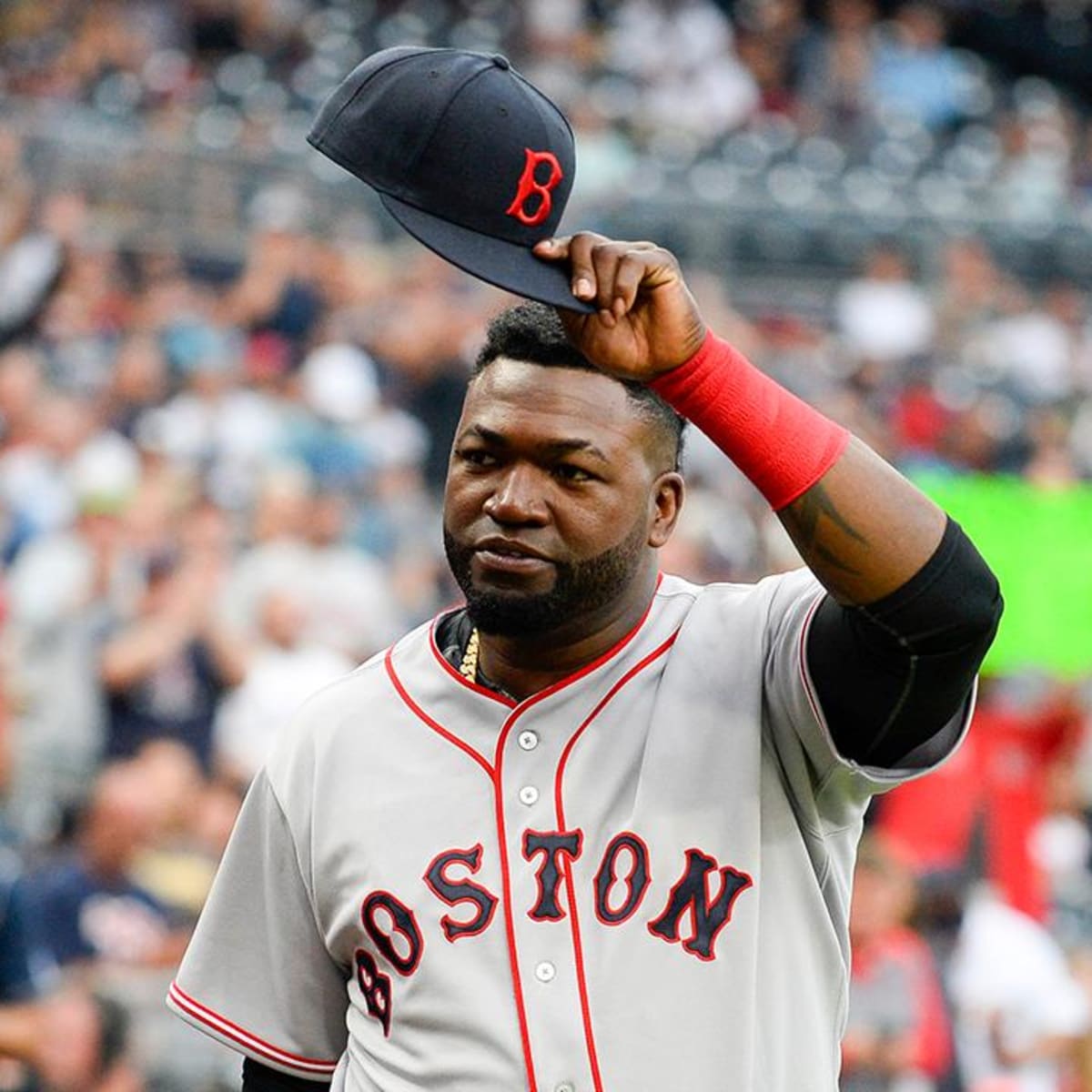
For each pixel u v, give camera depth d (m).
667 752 7.92
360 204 38.72
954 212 42.66
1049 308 42.81
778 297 41.03
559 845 7.83
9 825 21.80
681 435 8.02
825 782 7.93
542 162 7.36
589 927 7.73
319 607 28.34
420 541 32.53
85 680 25.75
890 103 53.94
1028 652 25.12
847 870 8.25
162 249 37.28
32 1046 17.72
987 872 23.84
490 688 8.20
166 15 46.78
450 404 37.25
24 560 27.16
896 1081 19.39
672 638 8.25
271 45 47.16
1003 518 25.42
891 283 41.47
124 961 19.30
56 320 35.31
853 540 7.29
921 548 7.30
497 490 7.68
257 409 33.69
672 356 7.26
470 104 7.30
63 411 31.84
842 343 40.62
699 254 40.81
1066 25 60.06
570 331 7.34
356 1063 8.07
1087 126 57.91
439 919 7.81
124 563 27.67
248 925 8.53
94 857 19.88
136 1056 18.02
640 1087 7.56
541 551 7.63
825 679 7.66
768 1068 7.71
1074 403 41.50
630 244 7.27
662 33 51.12
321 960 8.45
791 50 53.34
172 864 21.00
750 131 50.19
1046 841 26.08
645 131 47.41
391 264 38.47
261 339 36.72
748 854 7.81
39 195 36.88
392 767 8.12
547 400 7.61
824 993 8.01
